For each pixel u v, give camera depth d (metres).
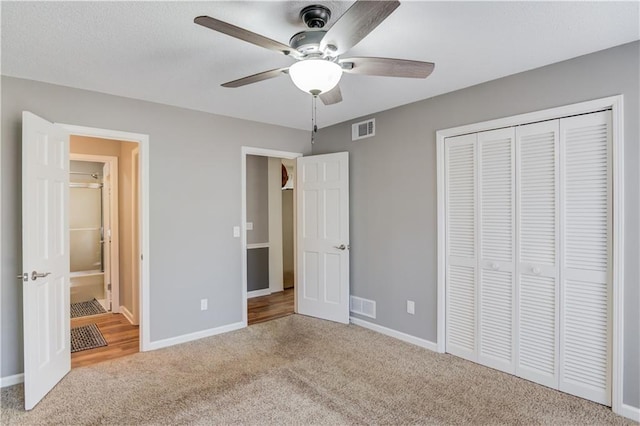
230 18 1.83
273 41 1.63
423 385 2.56
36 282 2.35
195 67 2.46
